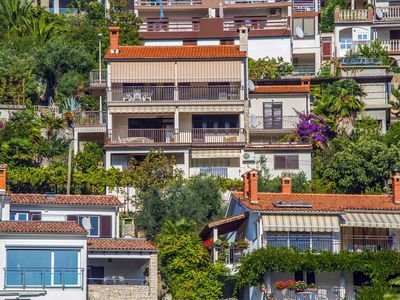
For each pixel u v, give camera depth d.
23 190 155.62
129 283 128.88
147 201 150.25
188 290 131.12
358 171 160.88
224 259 134.00
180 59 176.00
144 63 175.88
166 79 175.75
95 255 127.12
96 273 129.50
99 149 171.25
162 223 147.75
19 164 161.38
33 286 120.75
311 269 126.62
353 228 131.62
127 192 159.38
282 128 177.88
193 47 180.38
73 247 122.00
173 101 173.75
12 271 120.62
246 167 169.25
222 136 172.62
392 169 161.62
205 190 154.38
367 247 131.75
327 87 184.38
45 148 167.00
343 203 133.50
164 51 178.50
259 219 129.88
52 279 121.19
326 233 130.62
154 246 133.00
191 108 173.88
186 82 176.00
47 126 175.25
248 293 131.75
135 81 175.38
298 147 168.88
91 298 125.81
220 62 176.62
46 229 122.00
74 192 158.00
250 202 133.25
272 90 179.00
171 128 175.50
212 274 132.38
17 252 121.06
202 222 149.25
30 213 135.25
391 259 126.81
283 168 168.88
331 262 126.44
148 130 172.38
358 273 128.62
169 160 164.50
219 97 175.12
